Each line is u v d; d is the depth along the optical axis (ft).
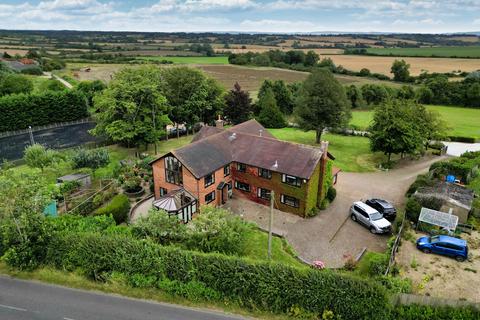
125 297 85.87
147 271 88.07
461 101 362.94
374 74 483.10
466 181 161.27
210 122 263.08
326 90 214.07
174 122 249.75
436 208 125.29
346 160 200.85
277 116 275.39
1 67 407.23
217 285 84.07
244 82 438.40
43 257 96.22
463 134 250.98
